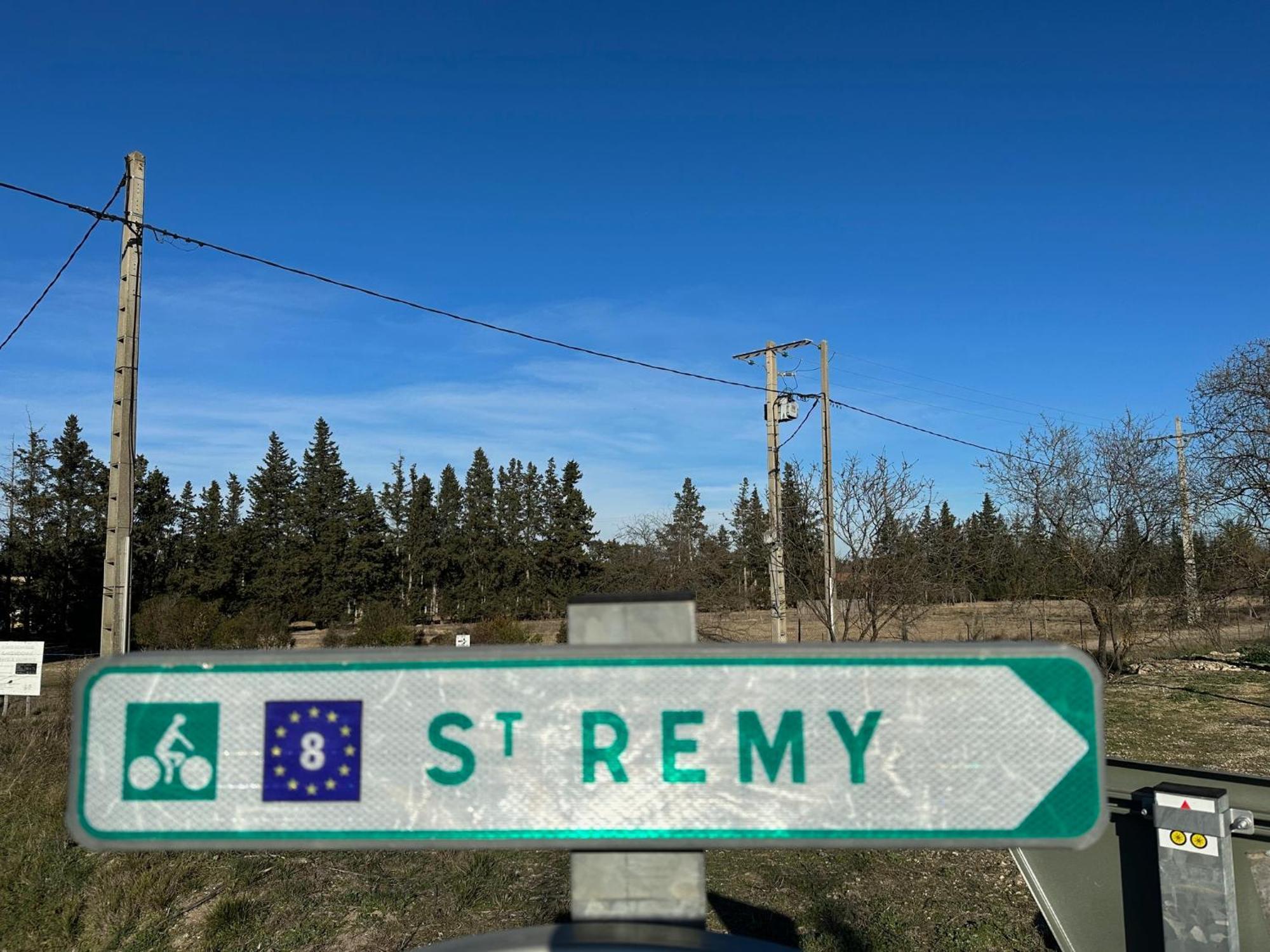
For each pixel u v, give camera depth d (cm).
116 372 982
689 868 112
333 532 4869
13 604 3638
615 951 105
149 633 2747
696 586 2864
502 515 5522
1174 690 1502
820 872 586
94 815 112
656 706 113
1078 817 109
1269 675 1686
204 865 618
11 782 772
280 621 3038
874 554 1694
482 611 5244
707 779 111
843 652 113
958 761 111
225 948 496
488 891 564
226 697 114
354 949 491
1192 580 1788
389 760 113
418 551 5291
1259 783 281
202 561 4653
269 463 5128
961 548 2042
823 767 111
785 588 1934
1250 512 1678
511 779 112
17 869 600
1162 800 278
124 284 988
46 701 1282
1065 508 1836
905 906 532
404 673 114
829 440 1889
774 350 1966
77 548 3831
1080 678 111
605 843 111
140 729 114
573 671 113
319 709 114
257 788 113
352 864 618
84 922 534
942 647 112
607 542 5419
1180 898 272
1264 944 275
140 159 1004
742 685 112
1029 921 506
